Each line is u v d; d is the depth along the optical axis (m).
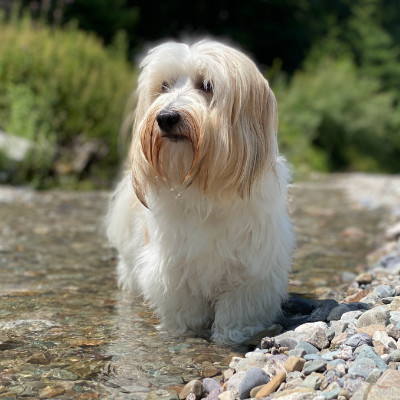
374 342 0.66
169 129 0.73
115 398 0.59
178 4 5.63
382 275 1.05
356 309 0.79
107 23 4.79
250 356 0.68
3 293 0.96
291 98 4.93
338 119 5.01
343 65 5.55
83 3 4.64
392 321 0.71
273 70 5.08
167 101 0.75
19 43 2.70
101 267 1.14
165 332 0.81
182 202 0.77
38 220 1.62
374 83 5.72
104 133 2.61
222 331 0.79
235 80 0.74
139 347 0.74
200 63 0.76
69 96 2.62
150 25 5.61
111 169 2.53
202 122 0.73
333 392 0.55
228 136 0.73
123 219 0.97
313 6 6.69
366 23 6.95
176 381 0.64
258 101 0.76
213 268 0.78
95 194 2.23
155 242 0.80
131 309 0.90
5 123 2.52
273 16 6.14
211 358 0.71
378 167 5.29
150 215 0.81
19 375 0.64
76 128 2.61
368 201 2.23
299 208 2.04
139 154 0.78
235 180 0.74
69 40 2.99
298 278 1.08
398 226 1.49
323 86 5.12
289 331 0.73
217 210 0.76
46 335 0.77
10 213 1.71
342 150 5.18
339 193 2.59
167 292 0.80
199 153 0.73
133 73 3.12
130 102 0.94
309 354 0.66
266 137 0.77
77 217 1.68
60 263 1.16
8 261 1.16
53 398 0.59
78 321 0.83
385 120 5.45
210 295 0.80
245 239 0.77
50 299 0.93
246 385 0.59
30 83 2.60
